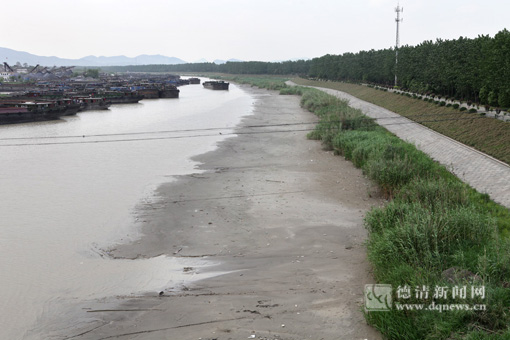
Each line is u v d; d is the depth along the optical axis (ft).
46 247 59.52
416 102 188.34
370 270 48.39
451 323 32.09
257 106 265.13
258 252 56.54
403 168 81.35
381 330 34.32
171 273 51.16
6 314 42.68
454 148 111.55
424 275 38.47
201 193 84.48
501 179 82.12
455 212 50.85
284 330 36.88
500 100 127.03
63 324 40.60
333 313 39.17
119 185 90.38
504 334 29.58
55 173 100.48
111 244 60.54
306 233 62.69
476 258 40.78
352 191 84.69
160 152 124.36
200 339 36.27
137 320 40.60
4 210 74.74
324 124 147.64
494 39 136.56
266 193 84.02
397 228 47.14
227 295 44.68
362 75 356.59
